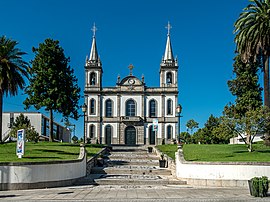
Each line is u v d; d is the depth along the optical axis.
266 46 34.81
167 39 82.88
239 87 48.41
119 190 18.73
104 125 78.75
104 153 39.44
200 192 17.97
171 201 14.95
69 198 15.54
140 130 78.50
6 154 26.41
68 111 46.91
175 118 78.81
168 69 80.44
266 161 22.36
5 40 43.84
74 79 48.75
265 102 34.34
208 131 80.19
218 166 21.58
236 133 30.19
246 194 17.23
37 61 46.94
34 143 43.72
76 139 89.75
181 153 23.92
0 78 41.41
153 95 79.94
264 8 35.34
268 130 29.67
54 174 20.33
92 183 21.84
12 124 65.62
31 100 45.97
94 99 79.38
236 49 37.91
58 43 48.12
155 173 26.08
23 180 18.97
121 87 79.94
